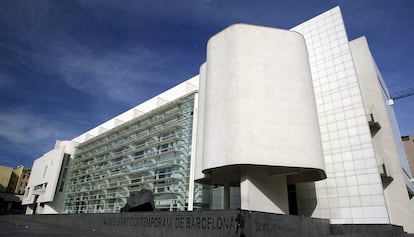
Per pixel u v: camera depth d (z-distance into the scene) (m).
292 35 22.72
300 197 25.48
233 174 21.56
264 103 19.69
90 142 58.09
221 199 31.50
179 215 13.13
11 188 99.88
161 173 35.53
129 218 16.31
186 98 35.97
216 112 20.44
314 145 19.53
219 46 22.45
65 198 57.03
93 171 51.81
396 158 24.23
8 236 10.38
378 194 21.30
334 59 27.08
